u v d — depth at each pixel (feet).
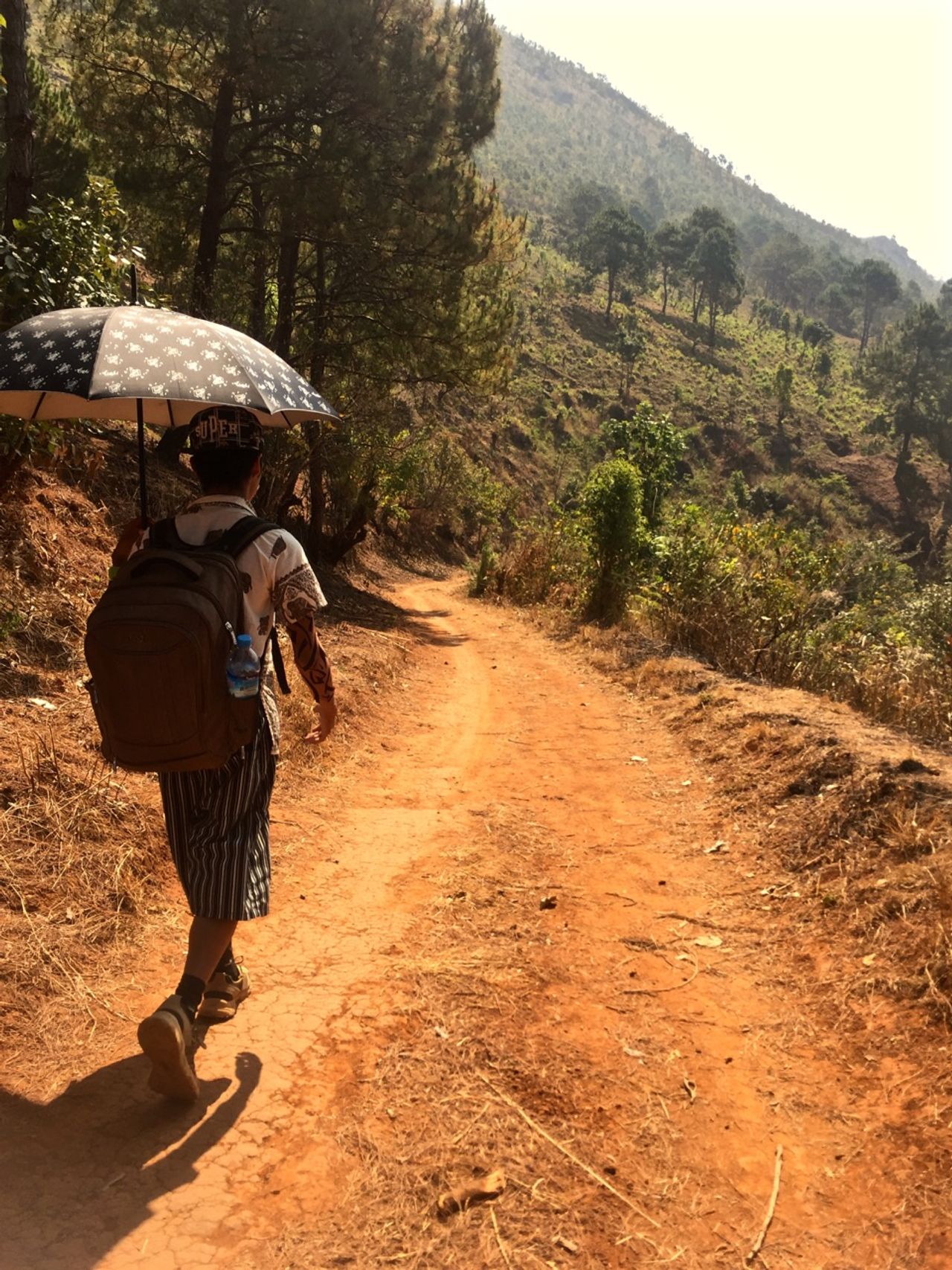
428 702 30.81
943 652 27.12
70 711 15.80
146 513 9.34
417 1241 6.91
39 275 18.42
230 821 8.59
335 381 69.00
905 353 438.81
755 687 26.81
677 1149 8.25
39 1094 8.25
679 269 545.85
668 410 405.39
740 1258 7.05
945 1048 9.51
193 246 61.98
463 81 67.00
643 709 28.27
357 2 52.90
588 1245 7.03
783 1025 10.54
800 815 16.14
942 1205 7.57
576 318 465.06
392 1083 8.80
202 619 7.65
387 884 13.97
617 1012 10.59
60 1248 6.60
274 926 12.18
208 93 58.49
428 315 67.21
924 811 14.21
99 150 57.72
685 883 14.78
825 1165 8.22
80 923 10.94
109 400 10.05
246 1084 8.65
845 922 12.52
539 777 21.24
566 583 67.31
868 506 388.78
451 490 151.53
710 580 36.96
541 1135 8.22
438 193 57.82
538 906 13.50
